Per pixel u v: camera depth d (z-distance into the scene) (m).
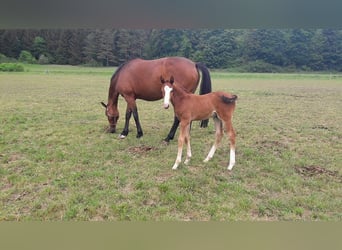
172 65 4.11
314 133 4.90
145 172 3.13
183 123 3.25
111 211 2.34
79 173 3.06
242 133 4.84
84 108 7.14
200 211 2.35
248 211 2.36
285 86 14.02
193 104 3.19
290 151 3.91
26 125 5.16
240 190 2.72
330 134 4.84
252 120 5.96
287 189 2.79
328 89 12.53
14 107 7.01
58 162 3.42
